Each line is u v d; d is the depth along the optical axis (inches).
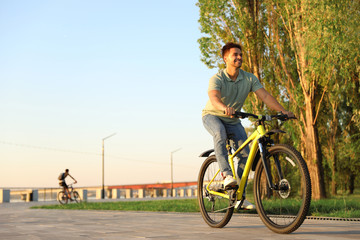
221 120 184.5
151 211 366.0
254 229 168.1
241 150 175.8
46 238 149.5
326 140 713.6
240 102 188.5
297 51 531.5
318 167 542.0
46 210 451.8
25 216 315.9
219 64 570.3
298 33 508.1
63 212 388.8
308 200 139.4
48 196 1052.5
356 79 544.4
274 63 578.6
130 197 1290.6
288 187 149.6
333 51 459.8
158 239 139.2
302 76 534.9
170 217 272.4
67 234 163.2
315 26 465.7
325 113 660.7
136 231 171.0
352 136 689.0
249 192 178.7
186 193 1576.0
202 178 200.1
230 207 172.7
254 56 579.2
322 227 169.6
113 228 188.1
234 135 184.5
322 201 427.2
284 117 168.7
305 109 559.8
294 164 147.5
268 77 583.8
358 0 468.1
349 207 326.0
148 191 1652.3
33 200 1004.6
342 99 594.6
